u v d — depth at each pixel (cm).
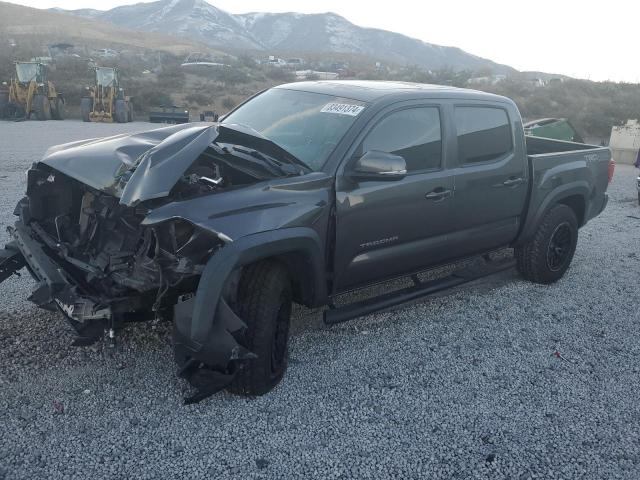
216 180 361
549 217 598
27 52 5491
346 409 377
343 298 546
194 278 354
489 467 331
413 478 319
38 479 298
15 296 512
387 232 446
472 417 378
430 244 488
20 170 1138
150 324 468
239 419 359
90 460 314
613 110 3281
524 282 634
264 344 369
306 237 379
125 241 377
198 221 331
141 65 6197
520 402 399
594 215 684
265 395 386
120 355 421
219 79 5084
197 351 331
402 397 395
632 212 1060
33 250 387
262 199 364
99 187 364
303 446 338
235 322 335
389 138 445
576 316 550
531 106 3503
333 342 466
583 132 3002
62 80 3766
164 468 313
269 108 488
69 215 423
